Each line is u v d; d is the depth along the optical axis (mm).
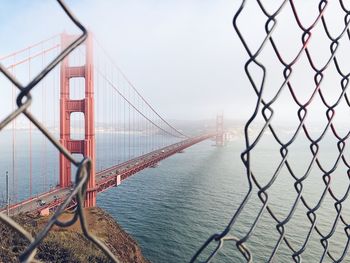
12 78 858
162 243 28047
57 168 67188
